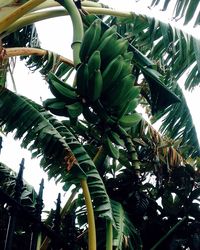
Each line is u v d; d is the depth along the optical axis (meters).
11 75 3.30
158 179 3.82
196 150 4.11
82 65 2.02
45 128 2.35
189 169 3.81
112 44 2.16
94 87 1.98
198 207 3.64
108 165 3.80
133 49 3.27
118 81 2.05
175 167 3.87
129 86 2.07
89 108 2.08
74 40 2.24
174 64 3.70
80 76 2.02
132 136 3.80
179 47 3.52
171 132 4.09
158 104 3.29
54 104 2.06
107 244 2.37
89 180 2.39
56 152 2.29
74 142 2.44
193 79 3.89
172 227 3.65
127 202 3.55
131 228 3.20
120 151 3.66
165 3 2.95
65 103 2.06
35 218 2.23
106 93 2.06
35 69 3.88
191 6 2.92
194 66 3.84
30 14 2.91
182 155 4.11
